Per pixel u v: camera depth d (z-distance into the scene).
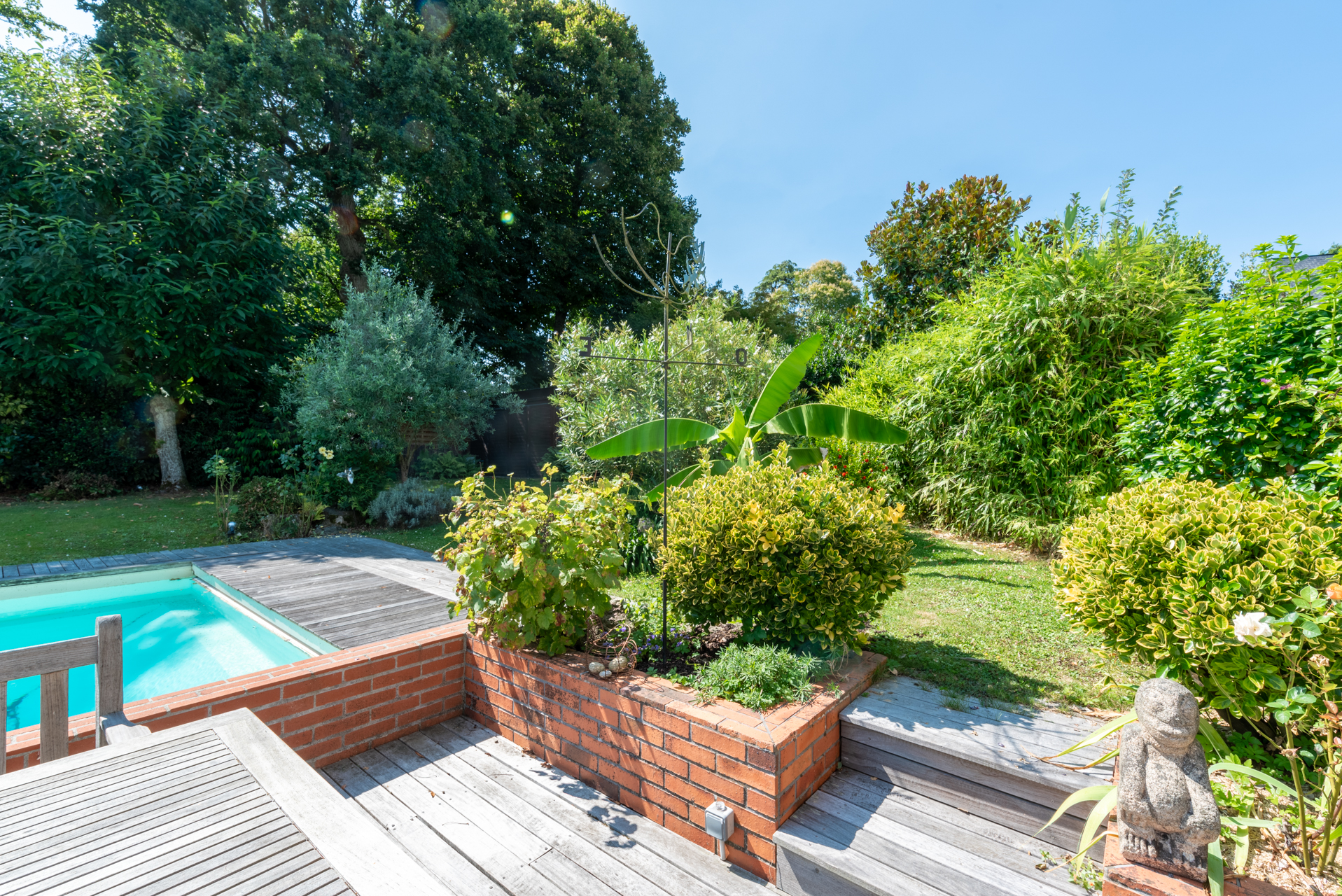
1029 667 3.44
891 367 8.99
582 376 9.12
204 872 1.34
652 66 20.38
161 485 12.12
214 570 6.82
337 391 10.09
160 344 10.28
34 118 9.84
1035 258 6.93
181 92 11.16
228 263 10.84
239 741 1.96
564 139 18.67
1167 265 7.09
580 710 3.15
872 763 2.86
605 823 2.82
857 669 3.32
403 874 1.35
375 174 14.38
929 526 7.95
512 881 2.43
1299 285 3.97
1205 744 2.36
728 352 9.54
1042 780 2.36
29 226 9.35
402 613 5.15
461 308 16.72
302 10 13.58
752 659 2.99
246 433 12.02
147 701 2.72
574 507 3.49
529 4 18.34
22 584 6.14
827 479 3.52
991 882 2.14
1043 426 6.59
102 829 1.49
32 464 10.98
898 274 14.47
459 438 11.85
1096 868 2.16
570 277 19.58
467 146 14.75
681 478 6.29
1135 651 2.59
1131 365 6.16
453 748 3.46
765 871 2.46
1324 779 1.95
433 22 15.01
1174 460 4.46
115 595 6.67
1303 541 2.30
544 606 3.37
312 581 6.31
